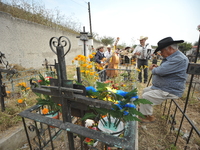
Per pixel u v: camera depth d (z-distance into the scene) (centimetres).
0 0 605
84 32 446
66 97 85
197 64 124
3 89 205
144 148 181
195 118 255
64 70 83
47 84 154
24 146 178
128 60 589
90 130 87
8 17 507
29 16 739
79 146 176
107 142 78
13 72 206
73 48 1070
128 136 84
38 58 684
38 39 677
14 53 543
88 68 242
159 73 208
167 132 212
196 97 346
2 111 207
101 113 104
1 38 486
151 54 480
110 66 444
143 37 476
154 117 253
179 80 202
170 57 206
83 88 91
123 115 98
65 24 1115
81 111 126
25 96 242
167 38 210
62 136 198
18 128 177
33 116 107
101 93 100
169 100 337
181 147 181
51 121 99
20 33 566
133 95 102
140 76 499
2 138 158
